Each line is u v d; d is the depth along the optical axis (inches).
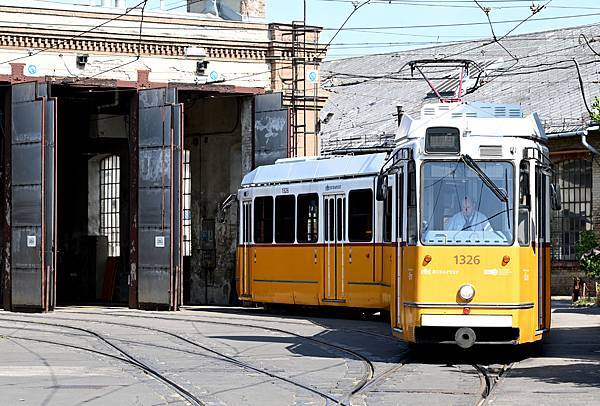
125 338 1310.3
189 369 979.3
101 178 2394.2
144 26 1972.2
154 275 1905.8
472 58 2797.7
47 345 1233.4
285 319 1585.9
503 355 1072.2
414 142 981.8
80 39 1929.1
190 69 2007.9
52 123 1866.4
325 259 1557.6
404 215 993.5
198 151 2204.7
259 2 2133.4
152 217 1911.9
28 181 1881.2
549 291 1041.5
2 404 760.3
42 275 1850.4
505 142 973.8
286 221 1642.5
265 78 2060.8
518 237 962.1
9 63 1892.2
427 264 958.4
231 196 1809.8
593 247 1374.3
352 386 852.6
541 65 2432.3
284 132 1977.1
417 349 1138.0
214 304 2143.2
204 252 2177.7
